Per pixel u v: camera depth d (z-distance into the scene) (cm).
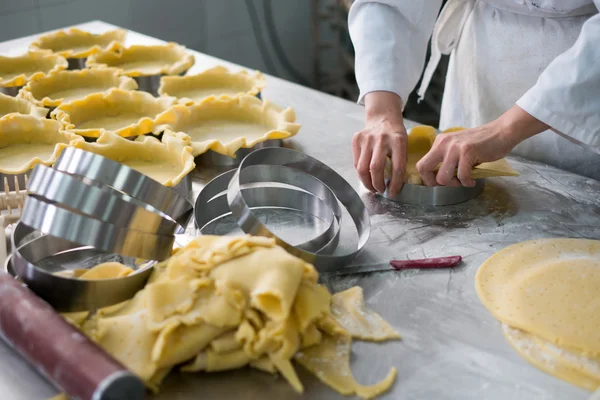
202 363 72
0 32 247
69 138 116
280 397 70
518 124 103
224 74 148
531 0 121
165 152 114
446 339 78
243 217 89
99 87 149
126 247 83
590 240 95
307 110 146
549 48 124
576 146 127
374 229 102
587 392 70
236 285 73
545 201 109
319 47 318
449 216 105
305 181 109
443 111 149
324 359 74
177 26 295
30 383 70
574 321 78
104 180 86
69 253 94
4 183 105
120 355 71
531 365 73
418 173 108
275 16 323
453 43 140
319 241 95
